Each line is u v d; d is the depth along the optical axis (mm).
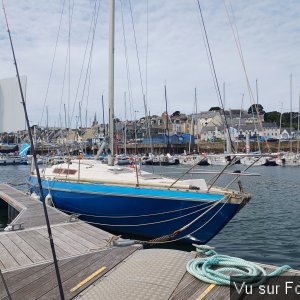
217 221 7145
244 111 84188
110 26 10117
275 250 8297
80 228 6789
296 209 13875
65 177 9734
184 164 43312
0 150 67562
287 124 91688
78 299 3537
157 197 7410
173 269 4105
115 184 8328
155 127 77375
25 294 3670
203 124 98688
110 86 10109
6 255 5062
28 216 8078
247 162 34969
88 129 44500
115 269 4355
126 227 8172
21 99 2564
